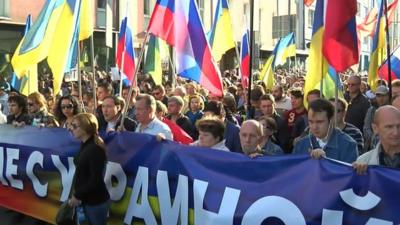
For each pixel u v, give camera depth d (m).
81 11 7.29
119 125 6.50
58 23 6.82
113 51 25.91
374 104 9.05
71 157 6.07
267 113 7.20
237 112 9.32
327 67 5.84
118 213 5.49
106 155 5.27
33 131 6.50
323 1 5.76
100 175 5.08
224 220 4.45
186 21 6.23
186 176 4.82
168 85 14.09
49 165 6.26
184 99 8.95
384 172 3.78
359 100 8.07
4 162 6.69
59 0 6.96
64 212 5.12
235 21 34.91
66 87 15.67
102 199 5.12
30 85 9.11
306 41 42.38
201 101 8.27
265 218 4.25
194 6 6.25
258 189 4.34
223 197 4.51
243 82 8.34
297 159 4.22
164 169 5.05
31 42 7.09
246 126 4.81
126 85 10.88
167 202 5.02
